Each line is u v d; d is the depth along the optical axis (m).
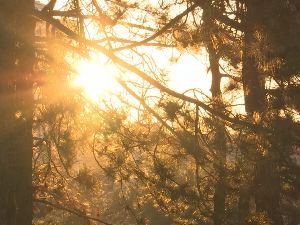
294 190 12.59
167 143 9.41
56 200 12.05
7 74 8.38
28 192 11.04
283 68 9.70
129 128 9.17
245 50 10.24
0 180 8.14
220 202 9.91
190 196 9.63
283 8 9.25
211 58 11.08
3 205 8.13
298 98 9.64
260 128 8.95
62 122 8.54
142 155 9.76
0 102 8.12
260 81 10.77
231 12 10.02
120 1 9.51
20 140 8.27
